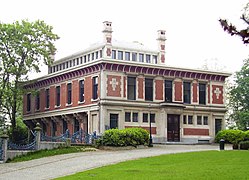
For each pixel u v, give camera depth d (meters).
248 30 11.30
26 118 59.81
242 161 23.27
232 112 72.38
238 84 70.00
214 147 39.28
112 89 43.75
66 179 19.88
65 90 50.47
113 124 43.50
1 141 33.28
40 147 35.47
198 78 49.53
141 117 45.09
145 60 51.31
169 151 32.84
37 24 50.91
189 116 48.38
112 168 22.81
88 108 45.34
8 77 50.47
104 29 46.28
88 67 45.53
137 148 37.12
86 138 38.41
